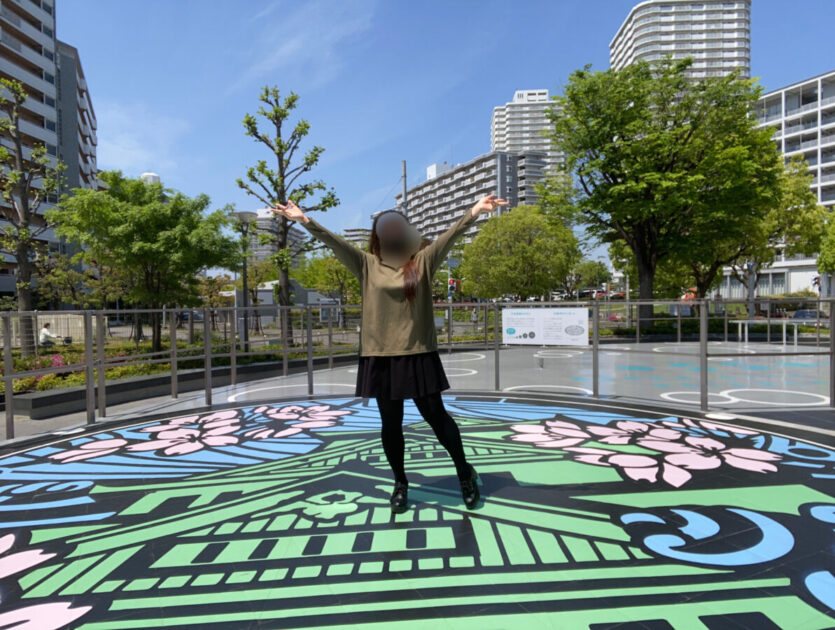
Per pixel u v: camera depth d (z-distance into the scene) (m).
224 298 28.30
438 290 55.00
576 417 5.72
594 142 19.55
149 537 2.83
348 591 2.24
